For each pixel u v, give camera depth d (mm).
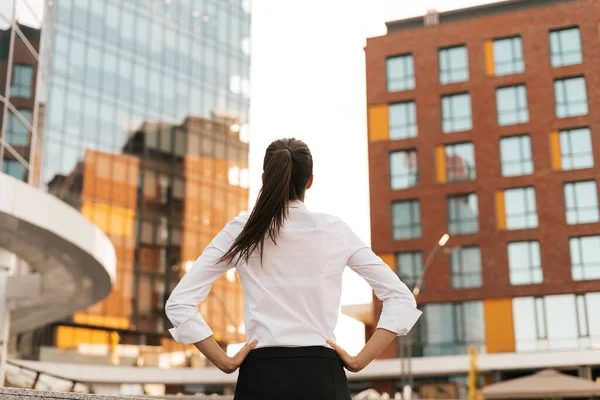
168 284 53469
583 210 44938
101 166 51250
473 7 51812
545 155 46344
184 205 56094
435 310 45906
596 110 45906
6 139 16953
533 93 47438
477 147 47688
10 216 14516
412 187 48219
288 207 2691
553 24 47844
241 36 64375
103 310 49000
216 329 55406
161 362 51125
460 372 42281
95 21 52750
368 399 28766
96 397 3400
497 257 45594
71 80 50406
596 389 27328
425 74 49719
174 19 58688
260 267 2639
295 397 2467
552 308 44000
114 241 51094
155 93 56031
